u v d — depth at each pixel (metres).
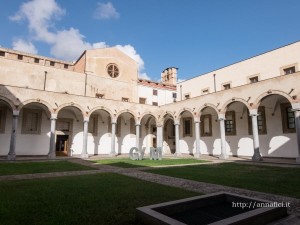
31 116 25.94
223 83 28.41
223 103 22.78
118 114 27.98
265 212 4.50
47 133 26.62
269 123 22.61
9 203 6.02
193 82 32.81
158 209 4.66
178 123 28.22
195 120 25.70
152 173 12.27
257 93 19.86
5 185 8.51
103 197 6.71
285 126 21.30
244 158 22.56
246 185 8.84
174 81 44.53
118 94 32.41
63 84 28.38
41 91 22.88
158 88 37.00
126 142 32.72
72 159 22.17
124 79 33.41
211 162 18.84
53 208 5.61
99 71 31.38
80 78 29.67
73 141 28.36
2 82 24.78
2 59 25.12
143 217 4.45
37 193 7.18
